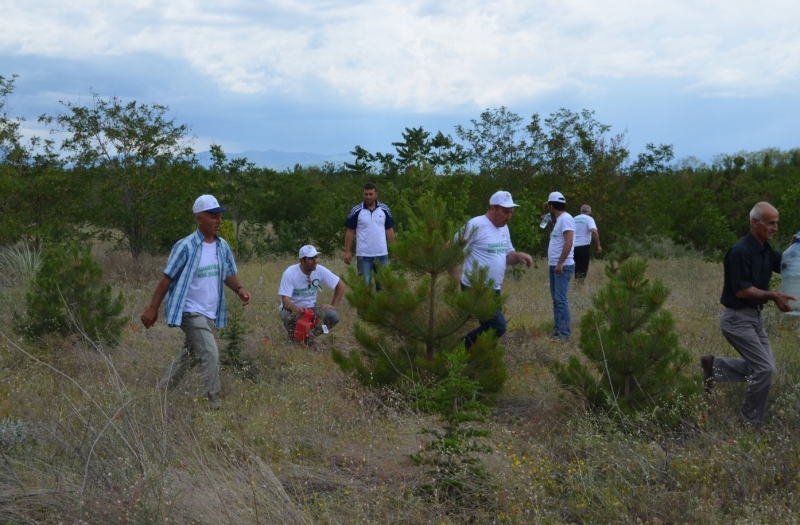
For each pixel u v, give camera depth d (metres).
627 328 6.28
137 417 4.96
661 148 20.09
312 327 8.77
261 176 19.66
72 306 8.06
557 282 9.38
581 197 18.70
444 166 16.66
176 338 8.74
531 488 4.46
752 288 5.88
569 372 6.29
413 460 4.81
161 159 16.47
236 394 6.64
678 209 21.28
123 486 4.07
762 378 5.85
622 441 5.46
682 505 4.46
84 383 6.46
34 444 4.96
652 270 16.31
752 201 20.66
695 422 5.74
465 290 6.96
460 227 6.70
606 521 4.31
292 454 5.32
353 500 4.54
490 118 19.50
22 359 7.49
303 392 6.67
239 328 7.72
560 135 19.52
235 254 18.81
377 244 10.69
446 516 4.32
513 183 19.30
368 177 17.22
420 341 6.78
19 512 4.07
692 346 8.23
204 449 4.92
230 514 4.02
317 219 19.44
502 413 6.59
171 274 6.36
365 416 6.02
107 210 16.12
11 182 14.53
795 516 4.16
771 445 5.45
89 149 16.12
